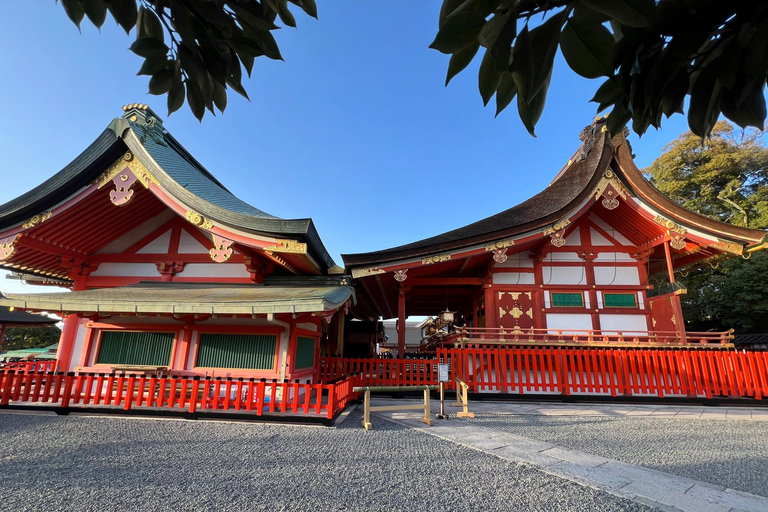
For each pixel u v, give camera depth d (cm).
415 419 831
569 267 1370
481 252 1192
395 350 3962
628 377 1116
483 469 490
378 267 1158
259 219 848
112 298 763
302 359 948
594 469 504
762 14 102
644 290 1326
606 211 1368
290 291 859
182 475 445
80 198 903
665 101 120
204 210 880
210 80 173
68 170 887
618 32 137
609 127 144
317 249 937
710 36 109
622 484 453
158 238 1064
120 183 903
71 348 962
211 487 411
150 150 946
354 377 1141
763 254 1734
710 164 2120
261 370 838
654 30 108
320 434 660
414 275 1355
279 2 159
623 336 1185
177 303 720
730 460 565
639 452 596
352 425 748
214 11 156
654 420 870
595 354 1135
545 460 538
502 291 1344
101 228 1007
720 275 1989
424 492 411
